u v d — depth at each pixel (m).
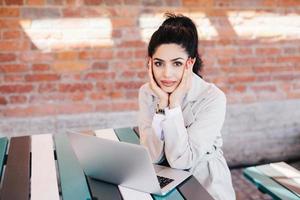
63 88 2.78
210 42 2.96
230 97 3.13
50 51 2.69
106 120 2.92
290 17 3.08
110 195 1.32
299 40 3.15
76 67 2.77
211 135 1.57
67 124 2.85
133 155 1.24
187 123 1.64
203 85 1.67
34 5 2.58
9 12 2.55
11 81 2.68
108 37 2.77
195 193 1.33
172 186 1.36
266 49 3.10
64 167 1.58
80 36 2.71
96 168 1.38
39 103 2.77
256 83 3.16
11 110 2.73
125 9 2.74
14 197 1.32
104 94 2.87
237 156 3.29
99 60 2.79
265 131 3.29
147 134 1.59
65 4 2.63
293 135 3.38
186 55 1.49
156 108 1.65
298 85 3.27
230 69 3.07
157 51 1.48
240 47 3.04
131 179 1.33
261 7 2.99
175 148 1.47
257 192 2.91
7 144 1.90
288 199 1.82
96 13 2.70
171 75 1.49
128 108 2.94
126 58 2.84
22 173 1.53
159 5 2.79
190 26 1.53
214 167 1.64
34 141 1.93
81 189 1.37
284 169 2.21
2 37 2.59
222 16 2.93
